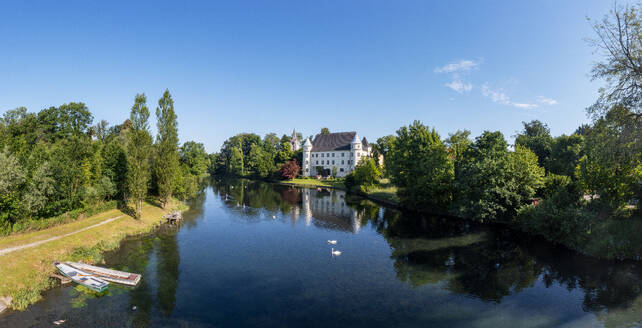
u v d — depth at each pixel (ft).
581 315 61.00
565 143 205.16
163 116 154.81
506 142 148.36
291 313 60.90
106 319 56.44
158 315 58.75
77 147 126.62
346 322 57.77
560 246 106.42
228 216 165.27
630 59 78.54
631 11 77.41
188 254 98.12
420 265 90.02
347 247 108.68
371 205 209.15
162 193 160.56
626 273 81.46
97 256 89.97
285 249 105.60
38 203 94.79
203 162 362.53
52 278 72.64
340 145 475.72
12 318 55.67
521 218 126.52
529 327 56.75
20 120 187.32
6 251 76.54
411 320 58.80
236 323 56.59
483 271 84.89
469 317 60.29
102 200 138.72
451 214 164.04
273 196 259.19
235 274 81.71
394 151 224.53
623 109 80.89
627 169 97.45
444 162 163.43
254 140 561.84
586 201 116.67
